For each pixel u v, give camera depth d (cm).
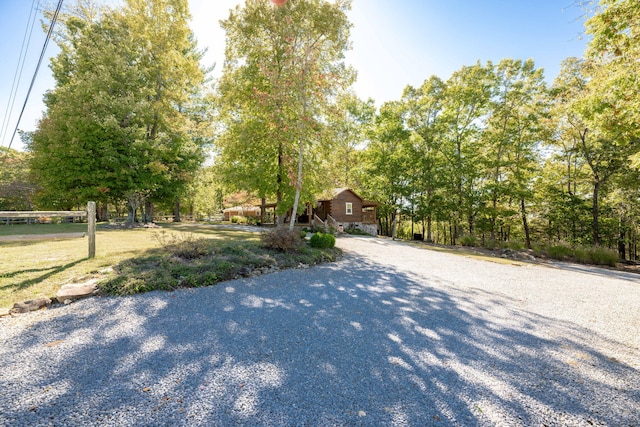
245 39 1445
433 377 276
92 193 1661
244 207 4028
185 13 1888
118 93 1673
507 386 265
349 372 279
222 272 607
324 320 418
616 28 623
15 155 2998
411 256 1149
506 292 642
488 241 1909
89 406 213
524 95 1955
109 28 1741
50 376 251
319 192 1419
